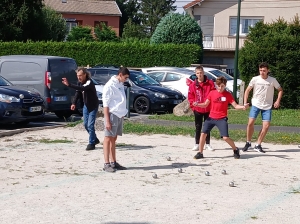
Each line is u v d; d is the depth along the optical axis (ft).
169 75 79.05
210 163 34.81
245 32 156.76
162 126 51.75
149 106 68.95
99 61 123.75
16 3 148.15
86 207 23.88
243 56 75.82
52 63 57.57
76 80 60.03
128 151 38.93
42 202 24.59
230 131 49.24
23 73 57.77
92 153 37.70
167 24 136.67
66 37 173.06
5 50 123.03
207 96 37.11
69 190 26.99
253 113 39.01
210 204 24.79
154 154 37.83
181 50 121.08
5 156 35.96
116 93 31.42
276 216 23.08
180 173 31.60
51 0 205.77
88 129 38.99
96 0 215.31
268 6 152.97
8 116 49.55
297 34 77.00
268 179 30.40
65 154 37.11
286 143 43.98
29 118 51.06
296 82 74.49
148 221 21.93
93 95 38.70
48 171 31.53
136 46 122.72
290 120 61.67
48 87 56.85
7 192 26.40
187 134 48.16
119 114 31.53
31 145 40.83
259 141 39.55
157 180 29.63
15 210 23.21
